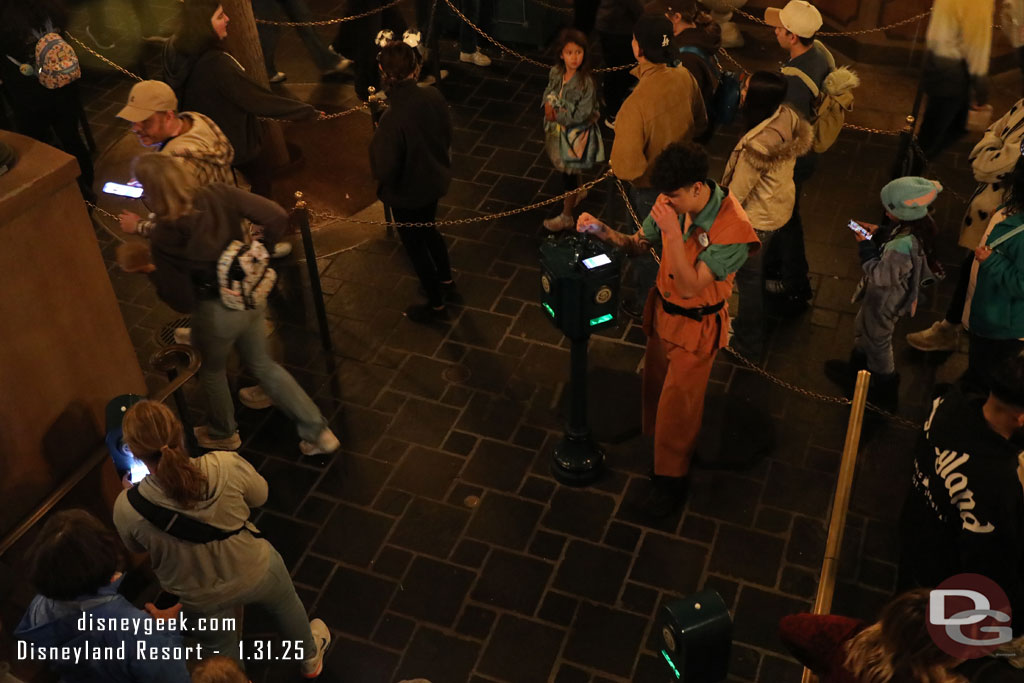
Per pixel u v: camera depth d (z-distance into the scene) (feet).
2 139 13.10
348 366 19.62
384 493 17.13
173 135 16.94
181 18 19.79
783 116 16.72
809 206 23.18
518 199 23.84
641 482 17.10
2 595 13.24
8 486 13.25
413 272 21.86
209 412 17.89
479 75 28.30
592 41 29.37
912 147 21.16
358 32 25.84
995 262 15.48
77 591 10.39
